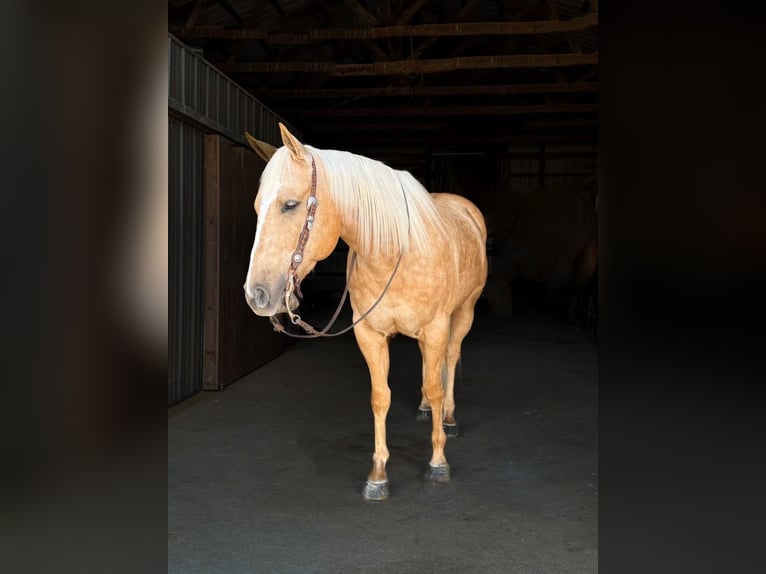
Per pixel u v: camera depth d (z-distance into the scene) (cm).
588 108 816
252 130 480
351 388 421
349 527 208
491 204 973
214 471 263
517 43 780
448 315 235
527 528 207
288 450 290
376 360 231
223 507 225
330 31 577
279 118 551
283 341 573
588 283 761
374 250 208
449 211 271
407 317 221
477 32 566
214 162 404
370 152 1121
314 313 866
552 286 893
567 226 883
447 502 229
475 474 258
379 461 235
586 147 1088
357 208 203
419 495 236
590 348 586
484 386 425
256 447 295
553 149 1099
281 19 654
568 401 383
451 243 236
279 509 223
